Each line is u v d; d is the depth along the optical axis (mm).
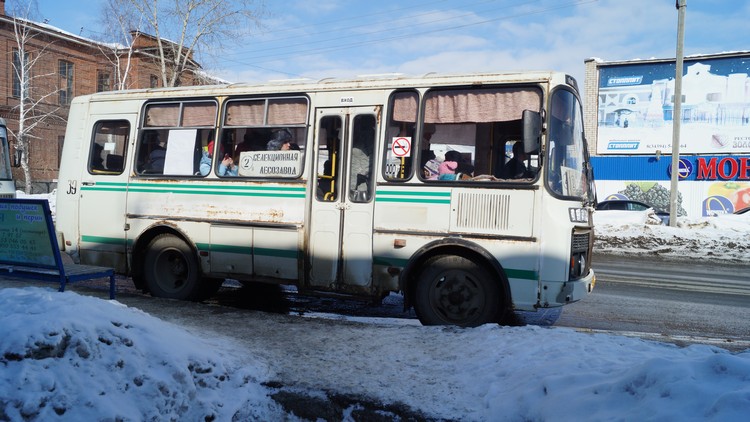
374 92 7207
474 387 4359
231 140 7945
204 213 7945
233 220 7754
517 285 6434
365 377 4547
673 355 4699
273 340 5504
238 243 7711
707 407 3125
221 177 7879
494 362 4801
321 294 7316
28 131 37531
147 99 8508
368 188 7113
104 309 4418
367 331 5871
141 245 8406
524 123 6227
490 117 6734
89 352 3797
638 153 31594
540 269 6359
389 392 4238
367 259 7039
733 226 19766
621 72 31656
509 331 5617
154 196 8273
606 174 32094
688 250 17328
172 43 33906
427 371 4711
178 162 8219
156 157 8406
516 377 4355
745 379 3354
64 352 3744
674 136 20531
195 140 8141
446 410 3979
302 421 4160
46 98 39719
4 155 14547
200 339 5051
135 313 4809
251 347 5230
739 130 29703
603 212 21969
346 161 7223
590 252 7184
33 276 6387
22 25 36750
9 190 14438
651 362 3725
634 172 31656
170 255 8305
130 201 8422
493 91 6758
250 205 7676
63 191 8930
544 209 6391
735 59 29578
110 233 8531
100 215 8609
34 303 4297
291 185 7461
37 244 6262
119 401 3648
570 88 6754
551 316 8125
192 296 8031
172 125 8352
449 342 5445
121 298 7520
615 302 9266
